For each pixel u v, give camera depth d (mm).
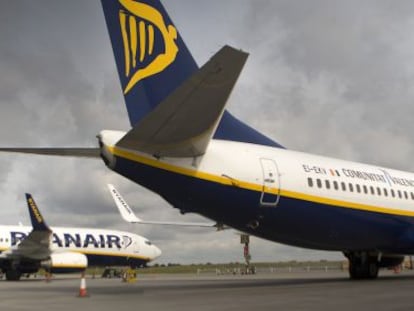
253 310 9008
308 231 16000
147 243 39281
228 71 8930
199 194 13531
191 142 11852
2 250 33094
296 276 28609
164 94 13695
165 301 11031
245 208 14367
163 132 11141
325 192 16047
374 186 17781
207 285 17406
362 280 18625
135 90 13312
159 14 14055
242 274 41250
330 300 10734
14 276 32062
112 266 37594
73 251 35594
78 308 9867
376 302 10227
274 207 14852
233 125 15406
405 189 19000
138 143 11797
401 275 25359
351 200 16750
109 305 10344
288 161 15586
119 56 13305
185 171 13109
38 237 30094
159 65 13758
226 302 10562
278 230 15492
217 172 13680
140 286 18078
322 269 54750
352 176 17219
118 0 13523
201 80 9133
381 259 19906
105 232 37688
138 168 12516
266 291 13477
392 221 18141
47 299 12273
